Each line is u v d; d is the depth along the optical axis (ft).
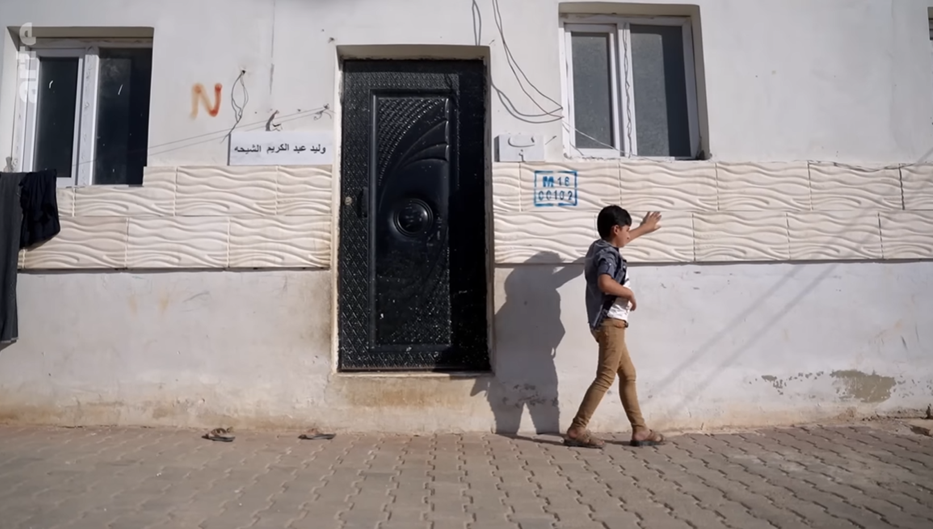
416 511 11.42
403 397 16.69
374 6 17.47
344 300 17.39
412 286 17.53
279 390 16.60
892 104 18.21
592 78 18.43
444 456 14.70
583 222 17.07
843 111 18.04
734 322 17.29
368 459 14.42
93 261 16.74
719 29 18.01
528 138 17.22
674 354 17.11
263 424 16.56
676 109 18.45
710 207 17.42
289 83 17.26
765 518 11.20
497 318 16.83
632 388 15.67
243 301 16.76
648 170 17.38
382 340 17.39
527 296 16.90
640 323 17.10
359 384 16.67
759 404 17.17
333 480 13.00
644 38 18.61
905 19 18.45
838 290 17.57
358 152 17.78
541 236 16.97
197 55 17.31
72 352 16.67
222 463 13.93
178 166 16.98
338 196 17.53
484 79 18.04
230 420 16.55
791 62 18.06
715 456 14.76
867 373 17.47
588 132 18.25
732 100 17.83
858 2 18.38
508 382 16.76
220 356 16.65
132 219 16.83
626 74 18.30
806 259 17.49
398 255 17.60
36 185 16.81
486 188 17.72
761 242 17.42
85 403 16.60
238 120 17.16
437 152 17.89
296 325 16.74
